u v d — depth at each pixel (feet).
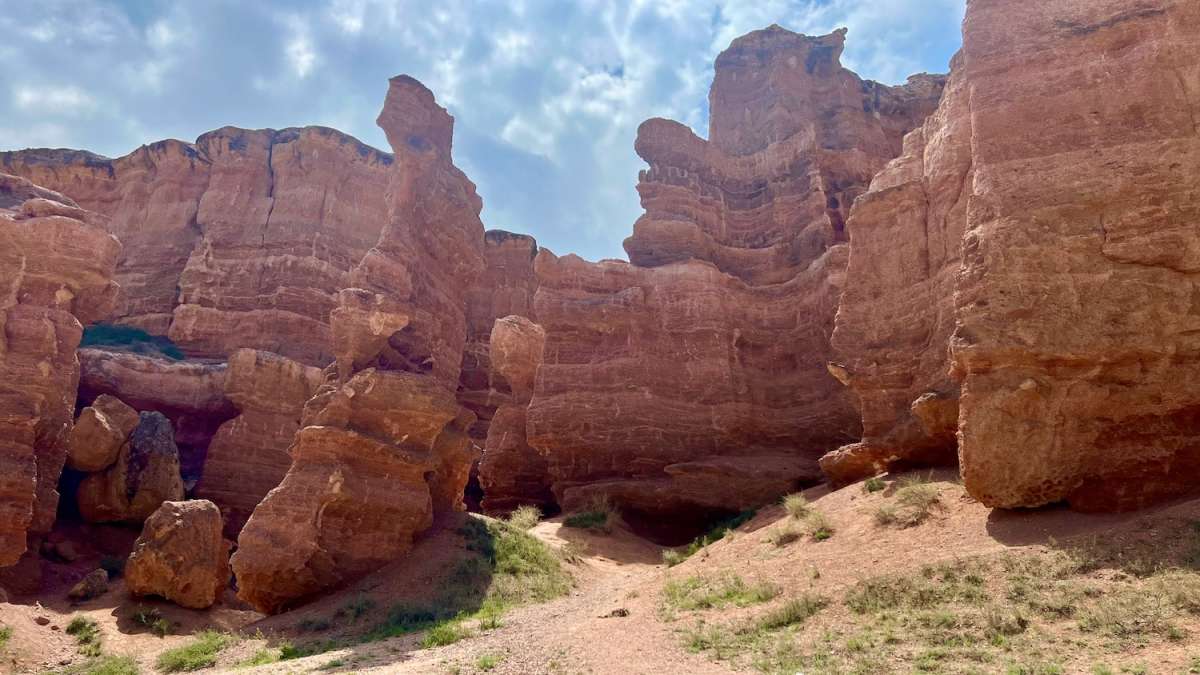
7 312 94.38
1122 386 42.91
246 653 57.52
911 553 42.96
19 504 85.30
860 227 73.77
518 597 67.10
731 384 108.06
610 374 112.16
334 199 187.32
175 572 80.94
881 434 66.95
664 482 101.30
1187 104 45.06
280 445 136.56
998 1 52.11
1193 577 30.40
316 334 170.71
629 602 53.11
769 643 35.27
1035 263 45.11
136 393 137.08
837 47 144.05
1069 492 42.57
